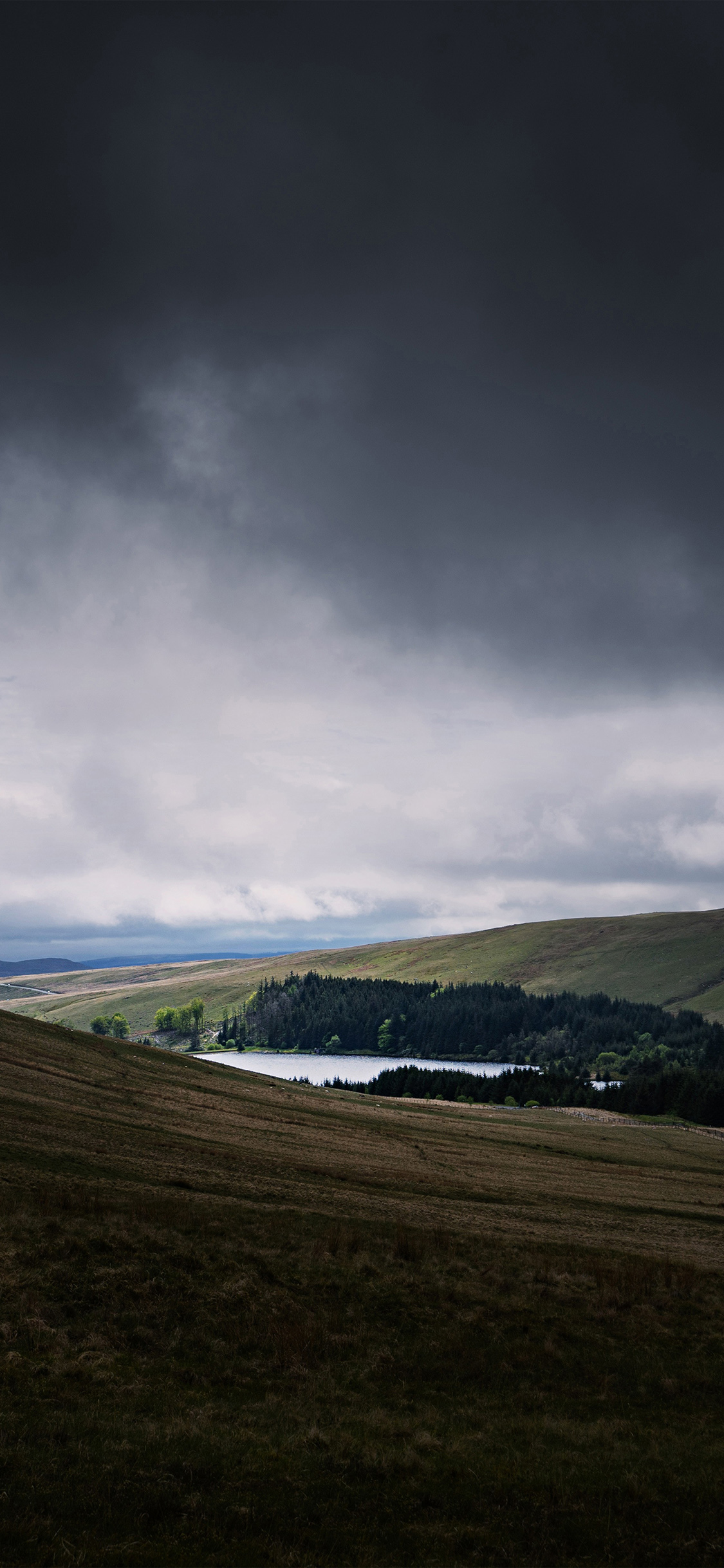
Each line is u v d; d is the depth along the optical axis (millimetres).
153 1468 16828
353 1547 15500
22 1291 23547
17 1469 15930
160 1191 36375
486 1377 24172
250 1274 27641
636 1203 58375
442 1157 73000
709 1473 19406
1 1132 42000
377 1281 29141
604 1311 29281
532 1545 16281
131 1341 22641
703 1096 173625
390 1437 19797
